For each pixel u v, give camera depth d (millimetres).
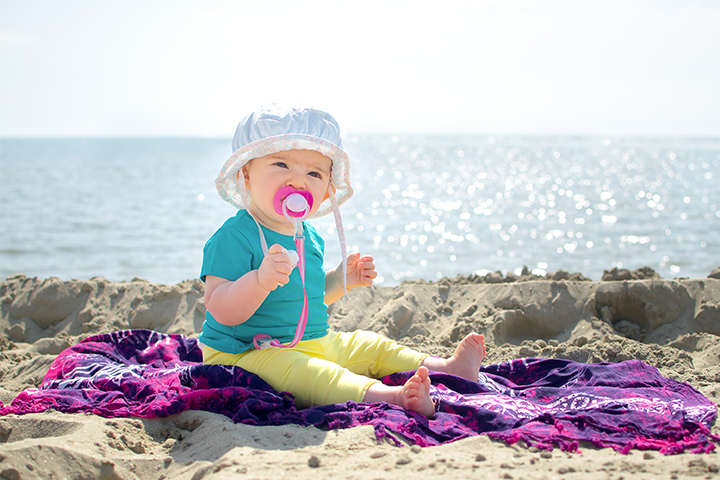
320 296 3014
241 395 2475
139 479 1990
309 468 1859
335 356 2980
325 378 2545
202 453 2104
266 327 2807
